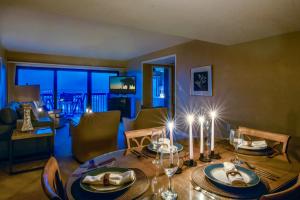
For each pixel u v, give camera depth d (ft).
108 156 4.74
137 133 5.93
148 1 5.69
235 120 11.26
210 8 6.08
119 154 4.88
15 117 10.76
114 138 10.80
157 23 7.50
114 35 13.15
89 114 9.52
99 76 24.90
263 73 9.78
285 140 5.39
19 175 8.72
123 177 3.34
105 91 25.90
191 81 14.37
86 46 16.61
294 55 8.58
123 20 7.24
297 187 2.62
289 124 8.89
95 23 10.81
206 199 2.93
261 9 6.10
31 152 10.78
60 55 20.97
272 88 9.45
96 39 14.21
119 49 17.74
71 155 11.35
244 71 10.69
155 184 3.38
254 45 10.12
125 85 22.35
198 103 13.82
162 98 23.18
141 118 11.02
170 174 3.19
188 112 14.71
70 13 6.72
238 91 11.07
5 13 9.41
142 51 18.71
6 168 9.44
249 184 3.26
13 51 18.79
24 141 10.50
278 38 9.09
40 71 21.15
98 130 10.05
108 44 15.76
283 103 9.06
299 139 8.55
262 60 9.80
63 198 3.43
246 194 3.05
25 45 16.29
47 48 17.46
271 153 4.88
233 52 11.27
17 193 7.29
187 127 14.80
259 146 5.16
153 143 5.06
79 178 3.59
